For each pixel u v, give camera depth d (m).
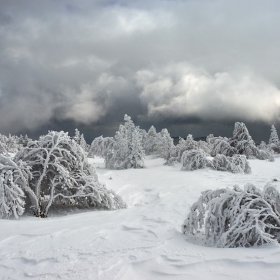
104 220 6.23
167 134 32.91
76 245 4.23
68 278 3.15
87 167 9.09
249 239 3.98
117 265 3.40
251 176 15.20
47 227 5.57
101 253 3.82
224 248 3.81
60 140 8.36
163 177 15.00
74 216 7.04
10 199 6.80
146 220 5.94
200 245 4.32
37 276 3.27
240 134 26.61
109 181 13.33
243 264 3.21
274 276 2.92
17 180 7.36
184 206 7.48
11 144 38.28
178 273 3.12
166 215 6.45
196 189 10.47
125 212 7.26
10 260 3.79
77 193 8.06
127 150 23.83
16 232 5.20
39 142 8.50
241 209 4.32
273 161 24.05
